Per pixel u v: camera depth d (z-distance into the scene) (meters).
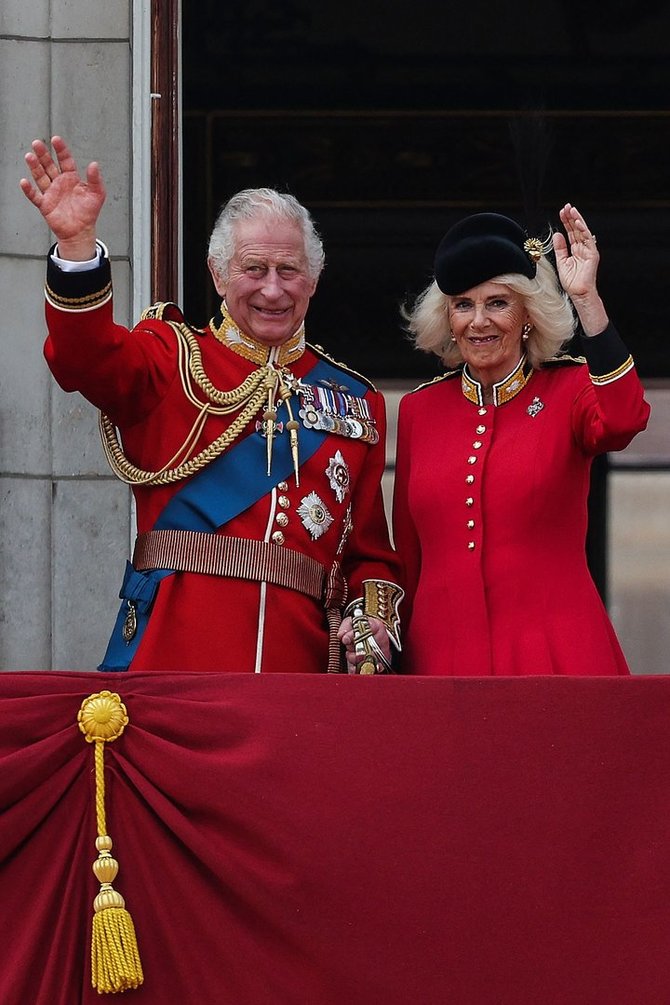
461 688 12.26
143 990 11.73
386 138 36.84
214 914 11.86
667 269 37.38
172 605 13.80
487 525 14.27
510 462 14.32
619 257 37.34
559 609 14.10
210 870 11.92
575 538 14.33
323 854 11.95
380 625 14.19
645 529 36.91
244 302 14.30
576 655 13.94
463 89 36.66
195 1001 11.73
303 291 14.38
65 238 12.90
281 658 13.83
